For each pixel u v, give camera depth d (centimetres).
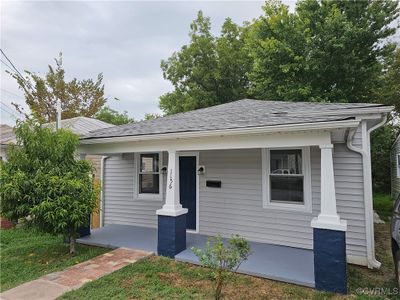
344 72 1270
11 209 526
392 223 444
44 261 536
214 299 369
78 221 546
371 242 507
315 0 1362
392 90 1418
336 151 549
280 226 607
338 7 1330
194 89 2025
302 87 1305
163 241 548
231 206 668
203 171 707
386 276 463
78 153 672
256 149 643
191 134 516
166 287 406
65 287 407
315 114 527
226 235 668
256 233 634
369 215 511
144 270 471
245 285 415
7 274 471
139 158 833
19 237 738
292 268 462
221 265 368
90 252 576
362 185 525
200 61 2114
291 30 1339
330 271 390
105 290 395
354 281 438
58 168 554
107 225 825
